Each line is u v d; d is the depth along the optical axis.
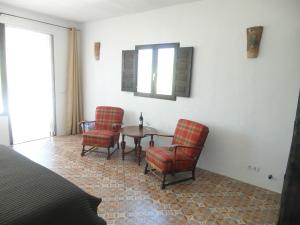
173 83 3.67
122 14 4.17
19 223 1.15
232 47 3.03
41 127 4.76
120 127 4.07
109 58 4.61
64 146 4.26
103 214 2.23
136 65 4.13
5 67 3.98
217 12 3.11
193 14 3.35
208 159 3.42
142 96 4.14
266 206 2.50
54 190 1.41
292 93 2.63
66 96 5.07
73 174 3.11
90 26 4.86
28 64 4.36
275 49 2.69
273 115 2.79
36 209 1.23
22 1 3.61
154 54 3.86
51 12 4.19
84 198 1.45
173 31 3.60
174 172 2.87
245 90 2.97
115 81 4.57
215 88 3.24
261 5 2.74
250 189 2.89
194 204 2.49
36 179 1.54
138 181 2.97
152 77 3.94
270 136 2.83
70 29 4.82
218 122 3.27
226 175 3.26
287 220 1.98
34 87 4.52
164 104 3.85
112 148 4.23
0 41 3.87
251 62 2.88
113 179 3.00
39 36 4.45
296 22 2.54
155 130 3.74
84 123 4.17
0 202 1.26
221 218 2.25
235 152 3.14
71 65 4.92
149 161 3.08
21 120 4.40
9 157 1.91
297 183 1.90
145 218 2.19
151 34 3.88
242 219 2.25
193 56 3.41
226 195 2.71
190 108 3.54
